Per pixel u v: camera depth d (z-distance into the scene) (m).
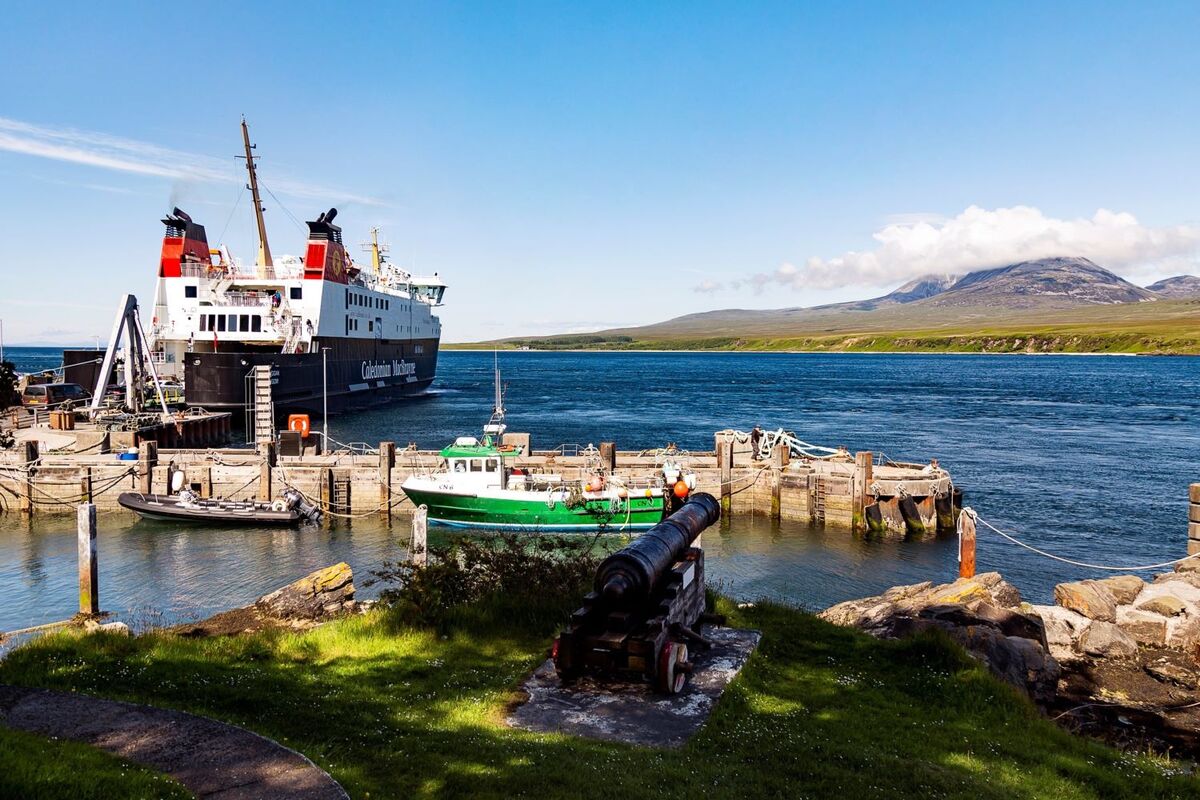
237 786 8.65
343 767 9.29
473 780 9.05
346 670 13.32
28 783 8.01
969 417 95.31
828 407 109.44
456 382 175.25
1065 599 20.97
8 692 11.54
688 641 14.30
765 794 9.13
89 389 78.56
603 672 13.04
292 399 74.25
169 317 76.56
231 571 33.22
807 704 12.34
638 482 42.78
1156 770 11.30
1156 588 22.02
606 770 9.42
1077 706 16.42
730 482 44.78
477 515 39.75
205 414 65.44
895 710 12.25
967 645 15.56
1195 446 70.00
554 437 75.94
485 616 15.91
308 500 43.00
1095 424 87.81
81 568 24.11
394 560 34.66
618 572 12.70
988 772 10.20
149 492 43.03
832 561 36.03
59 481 43.19
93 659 13.36
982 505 46.69
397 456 45.78
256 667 13.30
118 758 9.28
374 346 97.00
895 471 43.72
